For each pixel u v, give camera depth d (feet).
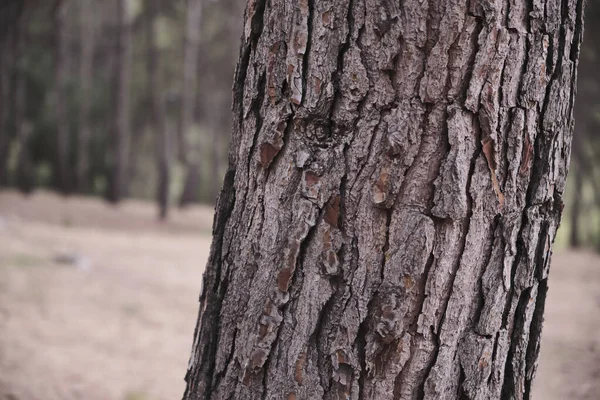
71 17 81.51
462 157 4.49
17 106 57.93
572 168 56.18
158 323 20.30
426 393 4.66
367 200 4.59
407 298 4.58
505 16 4.46
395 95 4.51
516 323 4.88
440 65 4.45
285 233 4.80
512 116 4.59
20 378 13.98
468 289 4.66
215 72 82.07
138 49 84.07
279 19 4.76
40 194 57.47
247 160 5.04
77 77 69.97
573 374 15.07
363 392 4.70
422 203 4.54
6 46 57.16
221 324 5.14
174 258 33.14
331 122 4.69
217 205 5.27
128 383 14.97
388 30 4.47
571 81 4.93
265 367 4.89
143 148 105.40
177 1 73.92
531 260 4.80
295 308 4.79
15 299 19.52
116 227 44.86
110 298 22.04
